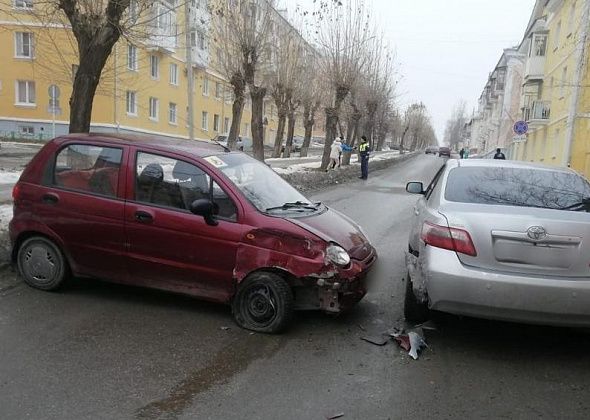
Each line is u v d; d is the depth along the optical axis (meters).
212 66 27.08
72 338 4.22
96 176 5.07
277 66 30.28
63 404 3.26
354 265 4.63
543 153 33.25
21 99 33.44
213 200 4.73
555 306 3.91
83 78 8.70
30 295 5.12
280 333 4.53
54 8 9.77
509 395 3.62
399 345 4.41
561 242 3.98
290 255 4.45
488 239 4.07
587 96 23.77
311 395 3.51
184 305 5.08
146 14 10.65
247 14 20.59
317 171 22.67
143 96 35.91
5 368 3.68
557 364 4.16
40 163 5.26
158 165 4.93
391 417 3.28
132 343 4.19
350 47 25.53
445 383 3.77
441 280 4.11
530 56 35.91
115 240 4.91
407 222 11.16
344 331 4.66
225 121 51.19
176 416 3.18
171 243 4.74
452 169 5.26
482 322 4.99
